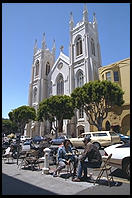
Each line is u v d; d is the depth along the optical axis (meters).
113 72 31.97
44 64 57.44
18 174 8.08
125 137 20.06
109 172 8.40
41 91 53.22
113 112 30.73
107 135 17.80
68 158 7.85
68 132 40.47
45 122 49.34
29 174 8.08
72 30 48.78
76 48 46.41
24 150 12.55
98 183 6.47
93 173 8.30
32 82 58.41
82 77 42.44
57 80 50.38
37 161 9.74
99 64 46.66
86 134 19.33
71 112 33.50
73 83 43.81
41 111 34.81
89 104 26.61
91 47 46.16
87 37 43.88
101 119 26.20
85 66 41.50
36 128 49.59
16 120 48.09
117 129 30.20
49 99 34.47
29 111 45.31
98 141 17.92
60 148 7.98
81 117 39.03
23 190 5.67
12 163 11.66
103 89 24.75
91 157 6.96
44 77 55.66
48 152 8.55
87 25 45.62
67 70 47.34
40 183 6.51
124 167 7.07
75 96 27.25
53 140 24.58
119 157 7.23
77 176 6.86
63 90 47.84
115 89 25.83
